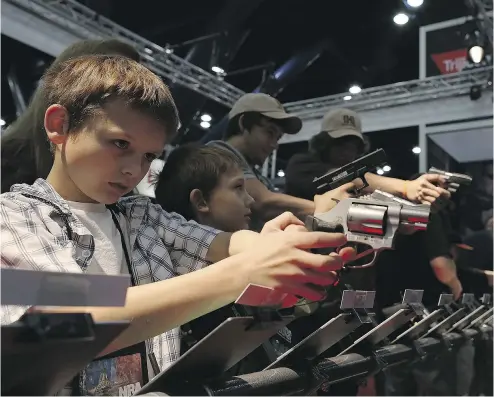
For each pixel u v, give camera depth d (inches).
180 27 136.0
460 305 56.3
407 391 54.7
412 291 40.8
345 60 132.5
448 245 62.4
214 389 21.6
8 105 112.0
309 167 59.4
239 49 141.1
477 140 81.4
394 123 83.4
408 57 129.9
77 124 27.9
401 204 32.3
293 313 41.5
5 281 14.7
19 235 26.0
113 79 27.7
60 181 30.5
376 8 124.4
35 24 109.2
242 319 19.6
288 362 27.4
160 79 31.3
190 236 34.9
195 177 47.7
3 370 15.1
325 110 90.1
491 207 81.4
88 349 15.9
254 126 64.8
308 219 32.9
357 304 29.2
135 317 22.4
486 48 103.9
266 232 28.8
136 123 27.5
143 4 124.1
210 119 133.3
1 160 45.2
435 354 48.9
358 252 32.5
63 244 27.2
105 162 27.5
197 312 23.5
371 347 34.7
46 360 15.4
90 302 15.9
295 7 126.8
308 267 23.0
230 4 123.6
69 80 29.1
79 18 116.5
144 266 32.5
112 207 34.1
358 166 43.0
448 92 81.5
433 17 119.4
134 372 29.1
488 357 63.7
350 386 43.3
